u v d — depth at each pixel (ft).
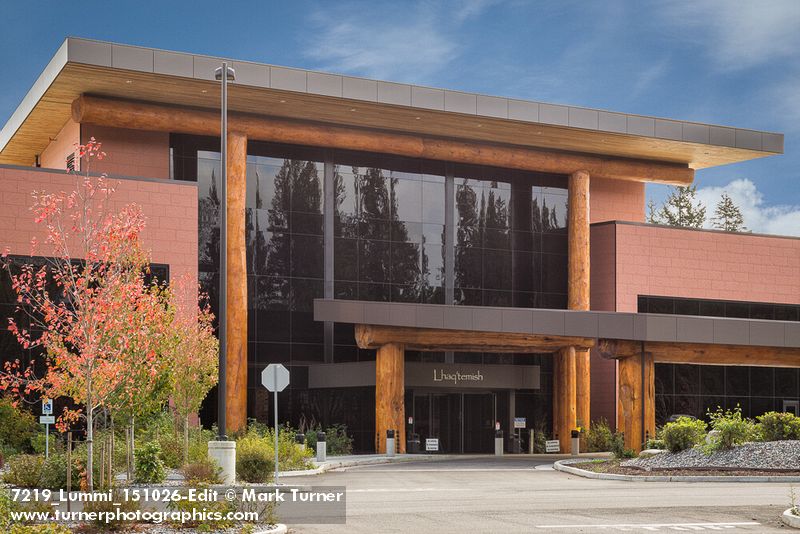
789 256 183.21
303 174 148.97
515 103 144.77
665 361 128.47
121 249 60.64
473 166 162.71
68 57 117.60
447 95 139.74
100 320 55.47
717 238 175.94
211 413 135.03
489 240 162.50
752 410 173.99
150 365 60.13
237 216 137.90
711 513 57.62
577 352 155.43
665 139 156.56
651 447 108.58
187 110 136.36
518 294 163.94
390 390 128.26
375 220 153.58
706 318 127.34
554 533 48.44
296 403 144.46
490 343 136.77
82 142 133.90
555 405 154.61
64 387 58.49
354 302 124.77
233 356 134.72
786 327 131.95
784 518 53.16
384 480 86.33
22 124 145.89
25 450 104.68
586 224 165.48
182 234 125.70
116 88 128.16
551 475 94.58
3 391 109.09
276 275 145.59
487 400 150.10
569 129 149.89
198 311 112.57
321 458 110.73
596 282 169.48
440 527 50.88
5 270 111.86
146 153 137.28
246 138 140.67
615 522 53.11
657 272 169.58
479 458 131.13
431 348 135.33
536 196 167.22
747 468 86.38
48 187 115.96
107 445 67.97
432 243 157.89
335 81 132.16
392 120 144.87
